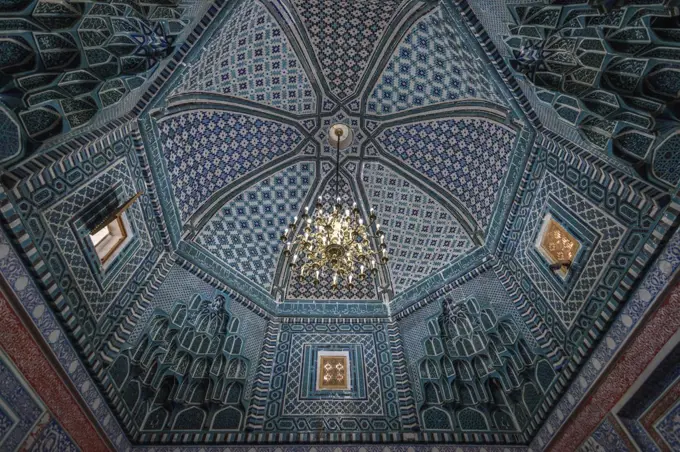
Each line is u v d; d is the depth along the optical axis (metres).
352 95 8.04
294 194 8.68
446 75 7.13
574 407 5.18
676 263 3.91
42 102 4.14
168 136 6.59
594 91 4.43
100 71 4.48
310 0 6.73
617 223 4.56
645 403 4.32
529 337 6.09
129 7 4.29
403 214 8.69
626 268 4.41
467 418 6.42
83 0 3.80
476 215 7.84
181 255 7.20
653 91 3.98
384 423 6.52
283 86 7.70
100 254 5.32
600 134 4.68
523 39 4.73
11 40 3.62
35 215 4.13
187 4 4.93
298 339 7.84
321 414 6.64
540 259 5.93
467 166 7.76
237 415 6.46
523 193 6.39
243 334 7.49
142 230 6.17
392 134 8.34
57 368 4.51
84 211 4.87
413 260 8.51
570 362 5.23
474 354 6.90
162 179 6.60
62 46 3.97
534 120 5.78
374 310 8.33
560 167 5.46
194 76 6.30
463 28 5.67
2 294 3.82
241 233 8.30
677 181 3.89
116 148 5.40
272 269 8.47
